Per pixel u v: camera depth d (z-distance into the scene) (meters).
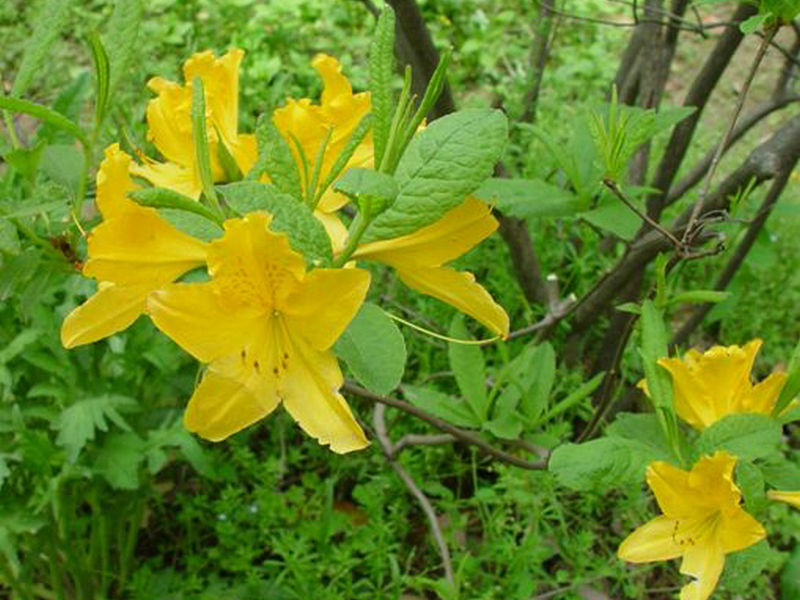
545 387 0.52
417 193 0.25
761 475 0.30
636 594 0.60
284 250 0.24
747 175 0.57
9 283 0.32
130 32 0.31
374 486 0.63
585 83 1.04
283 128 0.30
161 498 0.65
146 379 0.59
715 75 0.58
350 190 0.23
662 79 0.63
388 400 0.46
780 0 0.34
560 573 0.61
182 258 0.27
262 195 0.24
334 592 0.59
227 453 0.68
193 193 0.31
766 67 1.09
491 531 0.61
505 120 0.25
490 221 0.28
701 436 0.32
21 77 0.32
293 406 0.27
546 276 0.79
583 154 0.52
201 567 0.62
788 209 0.62
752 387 0.33
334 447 0.26
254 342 0.26
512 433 0.51
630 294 0.67
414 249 0.28
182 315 0.25
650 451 0.34
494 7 1.22
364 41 1.14
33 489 0.55
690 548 0.32
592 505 0.64
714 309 0.73
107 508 0.58
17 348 0.50
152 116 0.31
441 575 0.62
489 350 0.73
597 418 0.49
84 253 0.40
